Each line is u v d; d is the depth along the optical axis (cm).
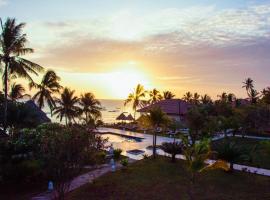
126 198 1540
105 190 1670
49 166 1495
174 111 5250
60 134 1380
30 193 1620
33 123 3406
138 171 2109
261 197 1565
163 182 1828
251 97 7431
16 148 1792
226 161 2038
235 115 4100
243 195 1596
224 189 1695
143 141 3797
